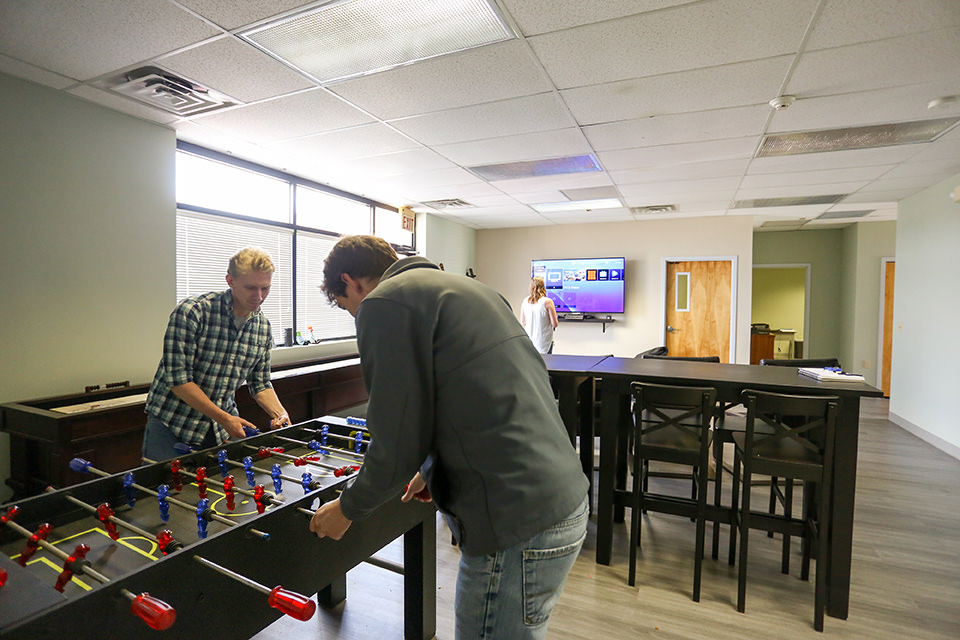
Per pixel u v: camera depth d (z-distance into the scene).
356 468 1.59
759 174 4.20
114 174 2.82
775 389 2.11
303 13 1.83
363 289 1.26
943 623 1.94
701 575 2.30
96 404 2.53
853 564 2.38
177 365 1.81
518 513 0.97
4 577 0.81
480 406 1.00
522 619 1.01
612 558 2.46
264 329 2.12
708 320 6.55
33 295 2.49
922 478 3.60
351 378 4.40
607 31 1.97
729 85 2.47
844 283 7.52
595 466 3.81
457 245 7.02
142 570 0.86
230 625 1.04
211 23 1.90
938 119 2.90
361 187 4.83
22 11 1.80
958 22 1.88
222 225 3.80
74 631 0.77
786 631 1.89
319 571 1.28
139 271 2.96
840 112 2.81
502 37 2.02
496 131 3.18
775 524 2.15
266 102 2.71
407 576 1.80
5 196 2.38
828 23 1.90
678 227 6.61
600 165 3.96
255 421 3.49
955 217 4.15
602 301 6.84
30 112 2.45
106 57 2.18
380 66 2.28
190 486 1.52
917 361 4.80
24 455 2.37
